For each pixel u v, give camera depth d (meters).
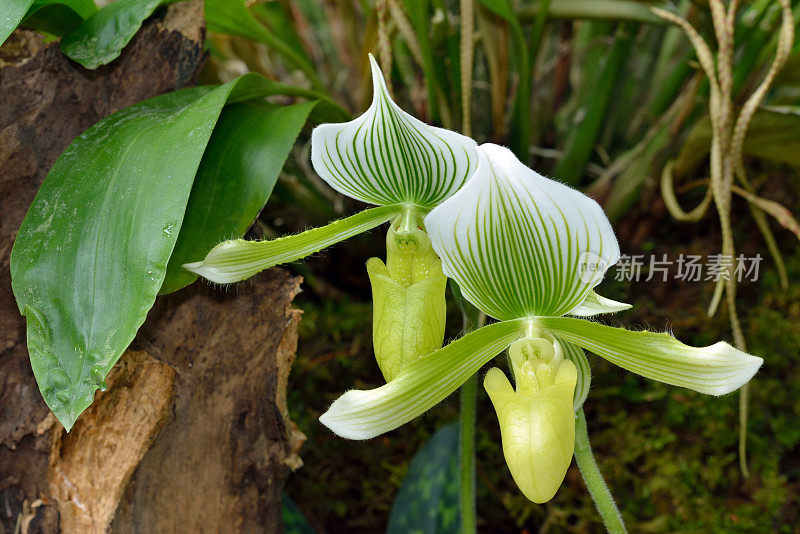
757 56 0.42
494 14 0.43
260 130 0.35
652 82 0.48
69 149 0.34
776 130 0.40
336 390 0.48
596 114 0.45
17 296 0.32
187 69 0.37
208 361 0.36
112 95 0.36
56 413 0.31
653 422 0.46
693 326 0.47
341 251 0.50
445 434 0.43
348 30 0.50
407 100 0.48
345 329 0.48
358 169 0.33
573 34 0.49
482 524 0.48
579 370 0.33
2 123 0.34
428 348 0.34
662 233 0.48
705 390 0.32
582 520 0.46
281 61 0.54
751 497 0.46
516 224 0.30
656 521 0.46
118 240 0.32
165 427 0.36
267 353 0.36
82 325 0.31
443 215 0.30
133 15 0.35
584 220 0.30
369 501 0.48
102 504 0.36
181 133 0.33
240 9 0.39
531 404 0.31
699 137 0.42
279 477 0.38
